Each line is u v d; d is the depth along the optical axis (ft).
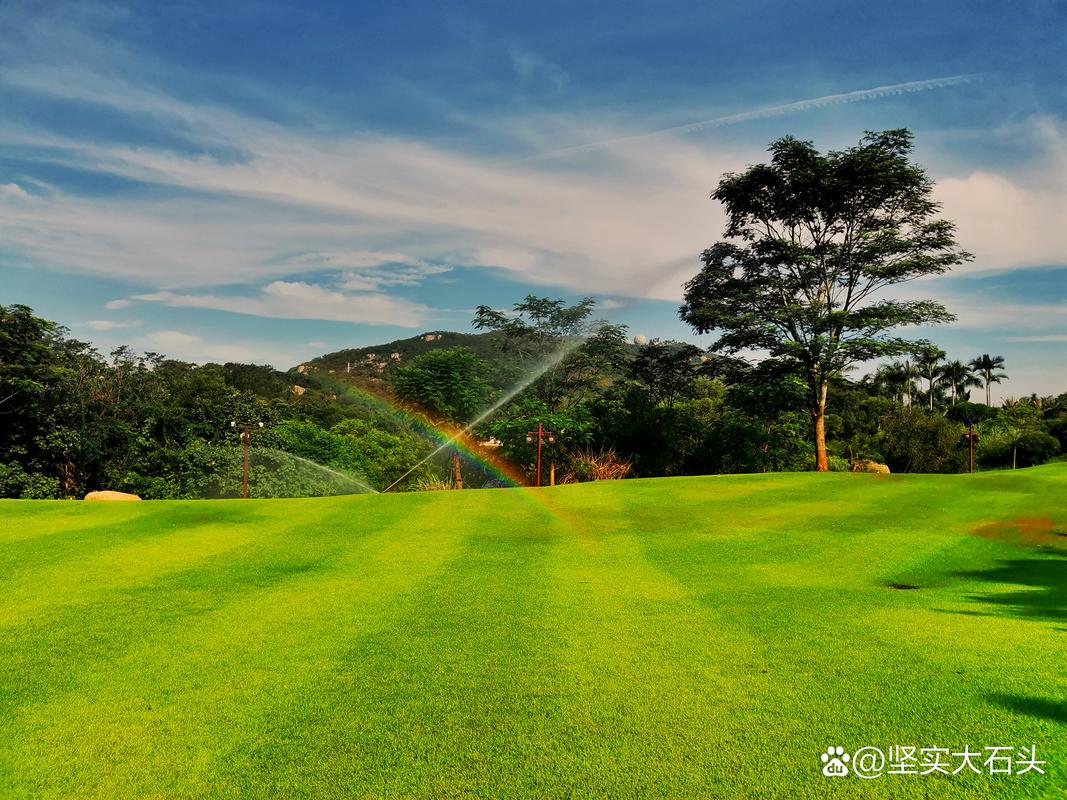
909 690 15.81
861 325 104.83
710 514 53.06
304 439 124.16
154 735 14.65
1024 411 230.89
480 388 105.70
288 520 48.60
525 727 14.60
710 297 116.47
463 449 106.63
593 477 104.94
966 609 23.98
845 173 104.12
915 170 100.17
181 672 18.35
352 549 37.99
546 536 43.06
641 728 14.39
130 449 118.42
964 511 52.70
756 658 18.56
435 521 48.60
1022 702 14.96
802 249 107.04
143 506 53.47
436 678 17.62
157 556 35.60
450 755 13.48
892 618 22.56
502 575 31.24
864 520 49.37
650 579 30.40
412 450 125.80
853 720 14.39
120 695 16.83
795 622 22.29
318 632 21.90
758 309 112.68
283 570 32.27
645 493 65.57
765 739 13.71
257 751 13.84
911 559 35.37
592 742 13.84
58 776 13.04
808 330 107.86
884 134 103.14
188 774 13.00
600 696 16.15
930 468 160.35
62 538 40.09
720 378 123.24
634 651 19.48
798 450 125.90
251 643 20.81
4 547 37.35
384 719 15.17
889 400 176.96
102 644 20.83
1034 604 24.85
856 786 11.87
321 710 15.72
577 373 114.62
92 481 118.11
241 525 46.21
